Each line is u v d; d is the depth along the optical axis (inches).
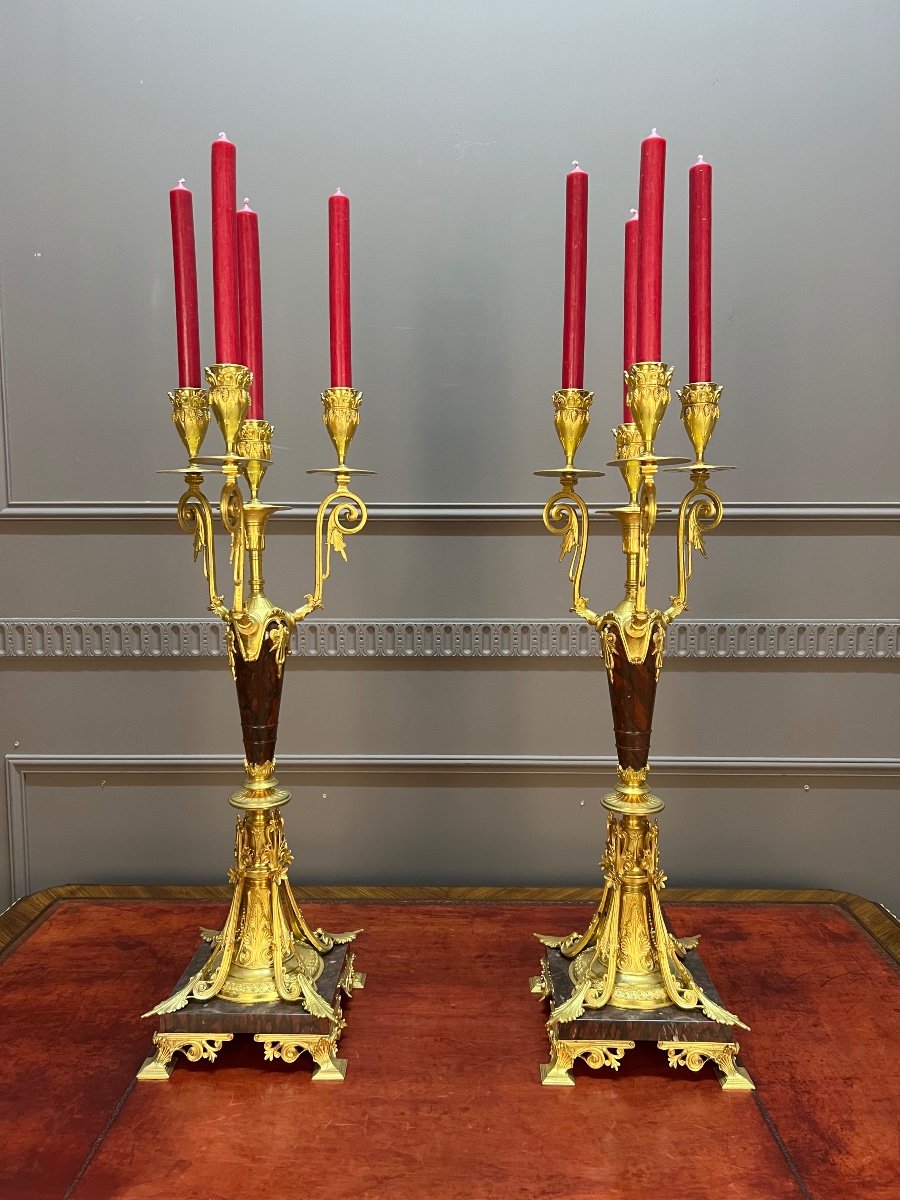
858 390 48.3
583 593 49.9
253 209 47.6
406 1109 31.0
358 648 49.9
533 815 51.8
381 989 38.7
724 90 46.9
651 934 34.5
